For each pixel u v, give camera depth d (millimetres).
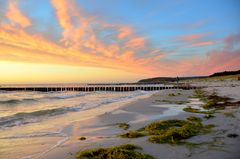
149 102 19141
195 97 23750
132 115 12359
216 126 7844
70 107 17062
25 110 16453
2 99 25719
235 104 14102
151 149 5465
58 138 7504
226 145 5648
